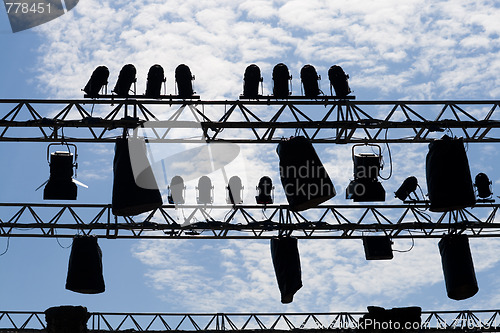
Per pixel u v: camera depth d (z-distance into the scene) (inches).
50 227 737.6
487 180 728.3
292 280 665.0
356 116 617.9
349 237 754.2
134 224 738.8
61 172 649.0
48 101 604.1
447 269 669.3
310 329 890.1
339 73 614.2
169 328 879.7
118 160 542.6
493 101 624.7
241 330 884.6
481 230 757.3
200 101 608.1
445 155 584.1
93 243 664.4
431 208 590.6
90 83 599.8
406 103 620.4
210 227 733.3
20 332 861.8
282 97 609.0
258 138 624.7
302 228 736.3
